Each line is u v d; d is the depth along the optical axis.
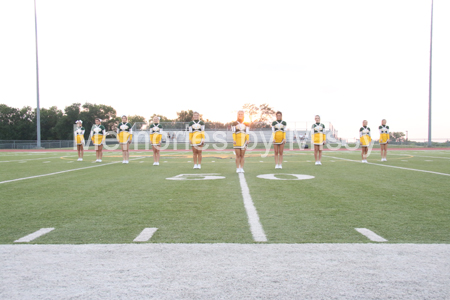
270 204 4.59
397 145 36.50
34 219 3.78
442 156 17.23
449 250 2.63
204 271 2.24
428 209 4.27
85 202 4.80
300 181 7.11
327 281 2.08
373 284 2.04
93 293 1.95
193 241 2.89
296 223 3.54
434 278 2.12
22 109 67.75
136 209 4.30
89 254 2.57
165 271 2.24
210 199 4.99
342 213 4.03
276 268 2.28
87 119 64.50
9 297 1.90
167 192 5.67
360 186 6.36
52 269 2.29
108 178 7.77
